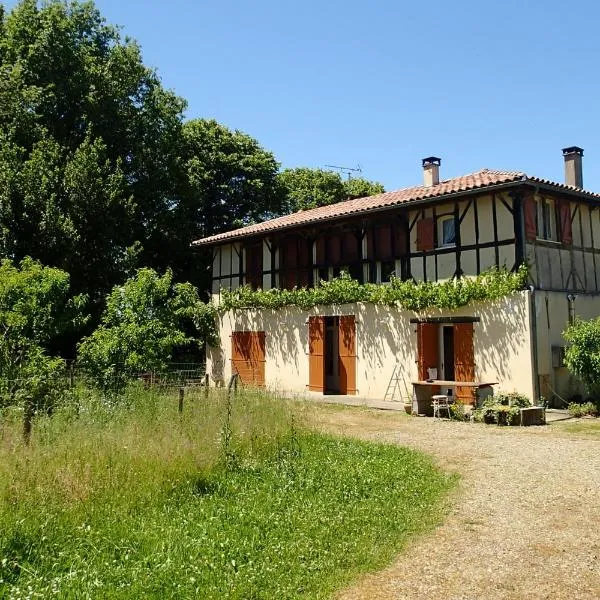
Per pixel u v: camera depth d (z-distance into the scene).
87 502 5.45
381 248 17.16
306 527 5.52
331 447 8.98
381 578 4.55
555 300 14.39
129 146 24.52
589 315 15.38
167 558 4.59
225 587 4.23
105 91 23.42
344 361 17.33
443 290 14.94
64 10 24.20
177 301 20.42
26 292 10.34
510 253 14.15
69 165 20.70
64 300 12.38
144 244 25.42
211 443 7.46
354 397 16.64
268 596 4.18
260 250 20.89
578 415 12.73
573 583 4.46
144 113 25.19
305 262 19.33
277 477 7.07
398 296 15.92
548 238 14.98
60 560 4.45
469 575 4.61
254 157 29.92
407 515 5.96
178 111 26.45
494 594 4.30
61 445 6.21
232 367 20.84
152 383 10.63
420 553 5.04
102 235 21.30
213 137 29.64
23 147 21.47
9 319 9.66
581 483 7.18
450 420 12.48
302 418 10.41
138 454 6.40
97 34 25.19
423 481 7.24
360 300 16.91
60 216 19.84
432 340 15.48
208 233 29.22
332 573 4.61
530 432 10.89
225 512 5.75
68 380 9.75
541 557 4.95
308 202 36.50
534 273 14.14
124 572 4.34
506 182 13.70
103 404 8.91
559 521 5.82
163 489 6.09
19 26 22.67
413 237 16.33
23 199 19.83
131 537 4.96
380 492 6.70
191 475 6.54
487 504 6.39
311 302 18.12
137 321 11.92
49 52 22.50
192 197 26.42
